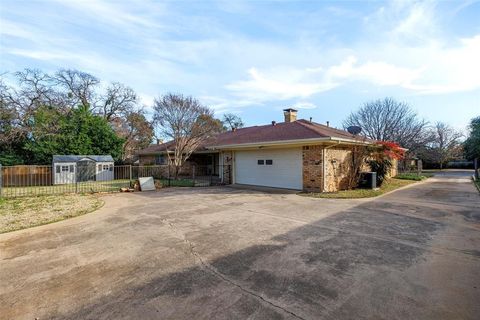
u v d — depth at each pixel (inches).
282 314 102.3
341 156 490.3
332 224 239.1
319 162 451.2
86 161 805.2
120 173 887.1
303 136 471.2
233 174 619.8
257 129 736.3
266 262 153.6
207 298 115.3
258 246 181.6
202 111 750.5
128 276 139.2
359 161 529.3
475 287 122.2
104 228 239.1
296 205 336.5
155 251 176.2
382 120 1116.5
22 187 611.8
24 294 122.2
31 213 307.0
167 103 723.4
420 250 171.2
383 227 227.8
